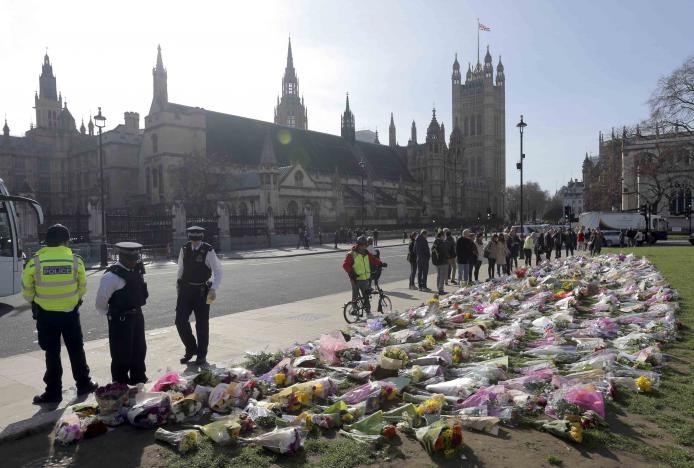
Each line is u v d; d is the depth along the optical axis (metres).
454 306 12.38
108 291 6.76
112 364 6.92
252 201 67.50
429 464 4.56
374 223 90.50
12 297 17.36
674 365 7.27
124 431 5.50
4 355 9.20
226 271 26.48
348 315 12.57
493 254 21.20
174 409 5.65
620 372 6.66
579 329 9.47
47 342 6.50
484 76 153.25
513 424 5.37
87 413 5.74
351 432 5.20
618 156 95.06
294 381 6.81
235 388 6.06
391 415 5.57
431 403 5.45
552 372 6.75
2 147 100.06
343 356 7.77
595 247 32.91
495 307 11.40
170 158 71.94
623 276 16.91
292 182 72.12
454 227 103.38
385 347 8.17
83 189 93.38
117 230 41.44
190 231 8.11
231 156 79.62
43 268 6.45
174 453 4.94
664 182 72.62
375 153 118.81
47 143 112.44
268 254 41.91
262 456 4.79
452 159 130.88
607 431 5.09
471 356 7.96
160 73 74.38
